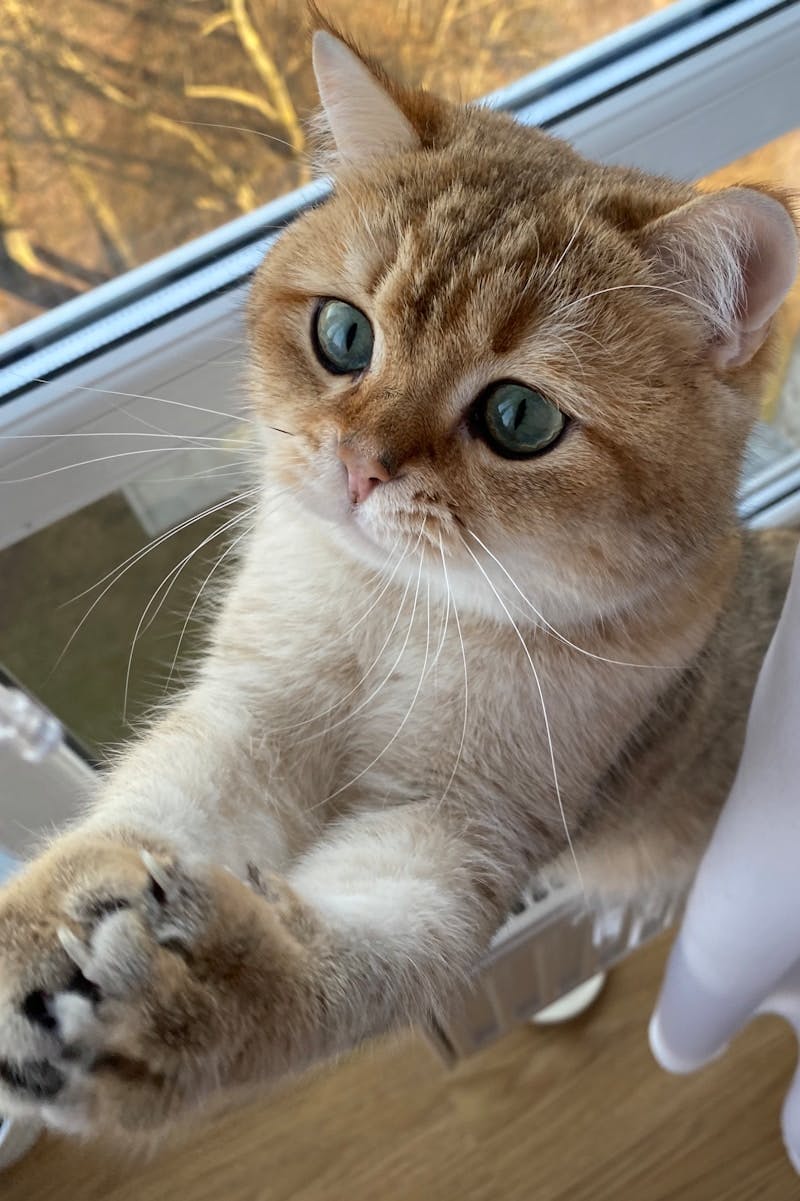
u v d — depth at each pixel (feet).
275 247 0.89
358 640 0.91
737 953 0.83
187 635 1.13
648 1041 1.50
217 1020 0.58
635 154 1.02
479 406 0.77
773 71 1.01
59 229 0.95
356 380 0.81
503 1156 1.43
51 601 1.15
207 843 0.81
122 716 1.18
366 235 0.81
